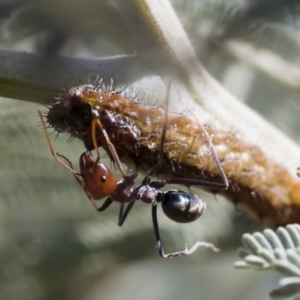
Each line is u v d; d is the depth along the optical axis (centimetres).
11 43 9
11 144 10
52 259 10
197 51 9
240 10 9
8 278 11
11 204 10
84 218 10
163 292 12
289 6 9
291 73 9
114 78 8
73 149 10
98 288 12
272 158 8
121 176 9
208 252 10
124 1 8
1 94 8
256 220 9
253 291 12
